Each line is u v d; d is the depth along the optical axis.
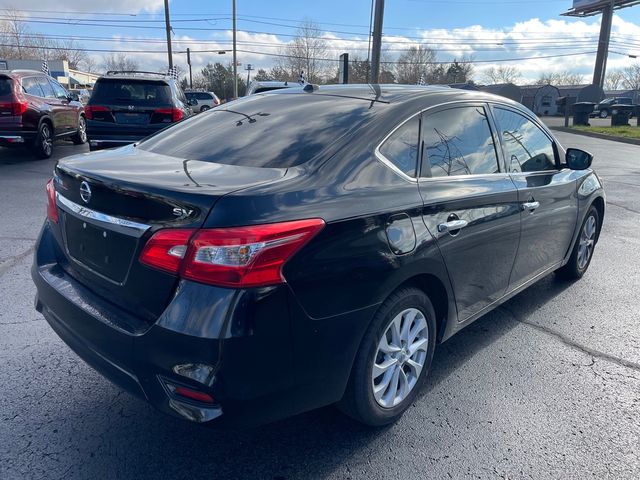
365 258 2.36
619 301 4.61
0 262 4.97
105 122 9.80
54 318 2.72
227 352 2.00
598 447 2.73
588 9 50.69
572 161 4.26
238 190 2.15
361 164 2.57
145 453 2.57
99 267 2.44
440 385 3.26
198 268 2.02
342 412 2.76
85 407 2.91
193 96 30.94
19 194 7.85
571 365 3.54
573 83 83.38
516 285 3.79
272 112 3.18
